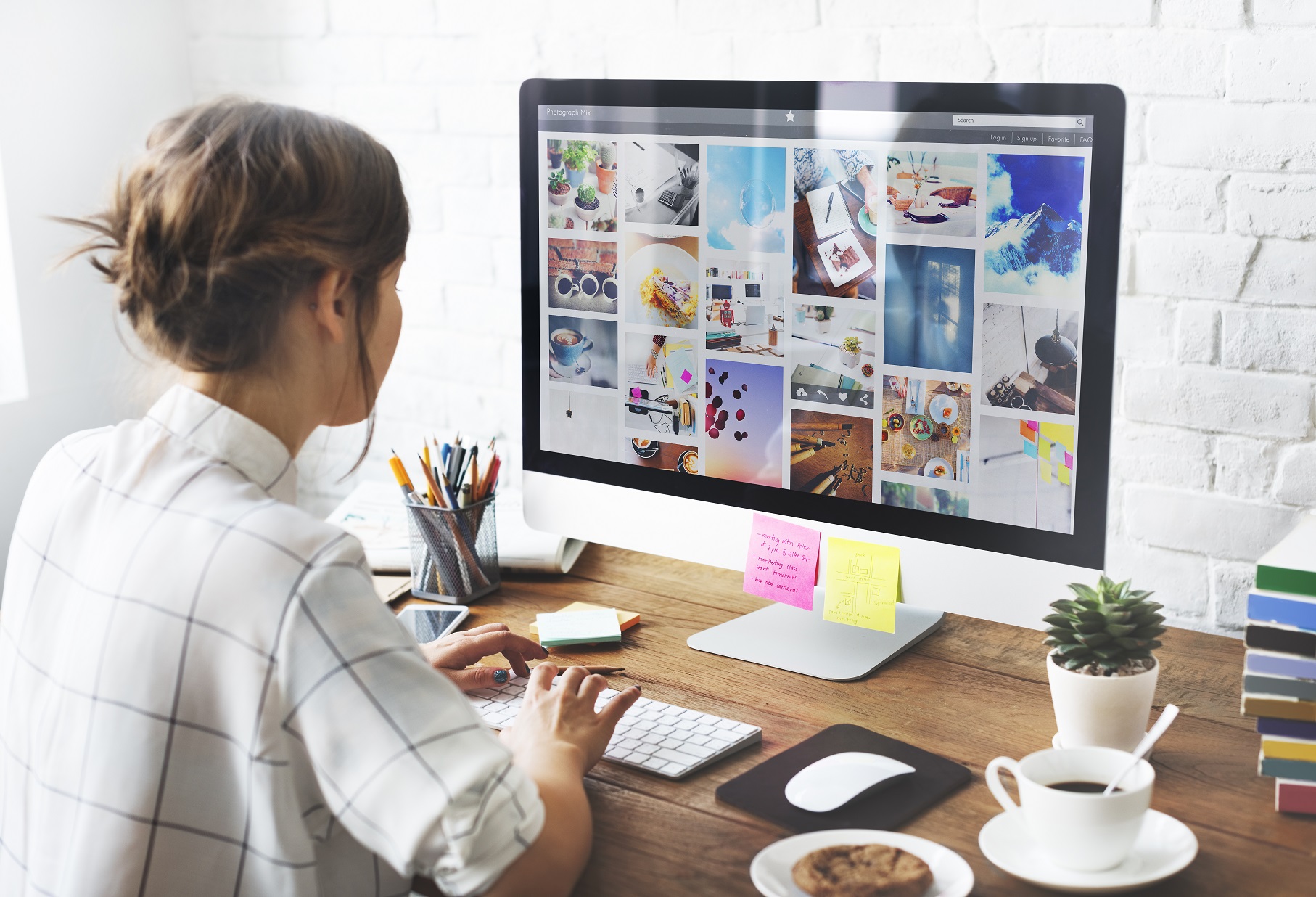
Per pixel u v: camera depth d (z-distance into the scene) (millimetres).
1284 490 1289
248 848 708
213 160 717
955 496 1052
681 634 1220
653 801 893
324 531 705
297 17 1882
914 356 1049
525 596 1337
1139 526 1393
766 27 1497
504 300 1795
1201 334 1308
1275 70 1205
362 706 659
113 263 776
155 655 697
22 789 793
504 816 673
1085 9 1298
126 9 1903
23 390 1834
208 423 768
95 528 765
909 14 1402
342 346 800
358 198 757
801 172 1077
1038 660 1143
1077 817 745
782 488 1149
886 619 1103
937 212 1013
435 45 1765
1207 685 1084
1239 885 768
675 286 1175
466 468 1347
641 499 1246
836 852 793
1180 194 1288
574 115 1201
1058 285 966
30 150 1801
